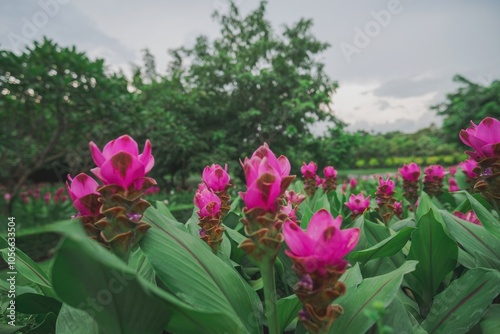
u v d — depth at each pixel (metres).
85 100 9.07
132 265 1.54
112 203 1.14
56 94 8.64
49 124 11.14
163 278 1.15
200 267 1.26
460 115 20.06
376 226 2.08
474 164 3.15
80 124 10.59
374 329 1.18
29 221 8.53
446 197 4.00
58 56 8.39
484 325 1.24
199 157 15.74
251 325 1.24
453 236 1.72
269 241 1.04
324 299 0.94
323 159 16.73
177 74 19.38
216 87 19.06
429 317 1.37
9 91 8.73
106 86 9.23
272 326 1.14
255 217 1.06
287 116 16.48
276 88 18.20
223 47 20.53
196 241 1.40
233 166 15.03
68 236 0.73
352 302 1.22
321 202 2.45
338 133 16.50
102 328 1.04
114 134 11.53
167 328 1.10
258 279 1.90
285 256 1.81
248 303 1.29
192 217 2.20
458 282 1.38
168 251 1.24
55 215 9.06
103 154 1.20
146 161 1.23
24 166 10.37
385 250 1.69
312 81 17.81
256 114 17.02
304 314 0.98
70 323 1.30
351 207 2.61
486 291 1.29
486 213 1.70
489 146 1.54
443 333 1.27
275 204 1.07
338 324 1.17
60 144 11.29
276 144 17.28
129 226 1.15
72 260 0.87
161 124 12.95
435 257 1.64
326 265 0.93
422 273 1.71
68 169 11.85
